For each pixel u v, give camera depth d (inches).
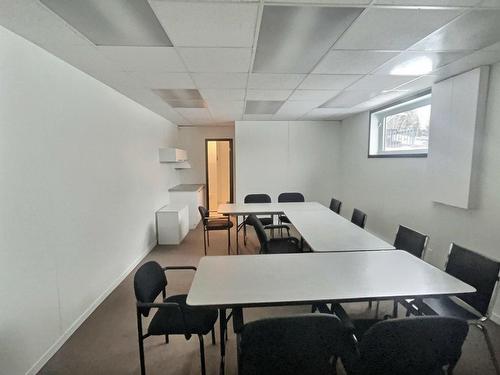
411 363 49.2
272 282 67.1
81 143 101.1
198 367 77.2
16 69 71.5
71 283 93.2
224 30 70.8
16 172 71.0
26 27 68.3
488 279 71.0
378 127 186.4
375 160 182.1
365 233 111.9
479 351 82.3
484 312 70.8
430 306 77.4
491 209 99.4
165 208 199.8
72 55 86.4
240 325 57.2
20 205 72.1
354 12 63.2
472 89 102.0
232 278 69.4
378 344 46.7
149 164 179.5
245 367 49.4
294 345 47.5
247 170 237.9
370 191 189.8
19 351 70.9
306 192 243.8
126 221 141.1
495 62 96.0
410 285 65.4
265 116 213.8
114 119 128.4
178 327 68.6
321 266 77.1
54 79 86.2
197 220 239.1
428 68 101.9
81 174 100.7
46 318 80.7
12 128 69.9
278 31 71.9
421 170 138.9
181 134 274.5
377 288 63.9
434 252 128.9
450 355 49.8
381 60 93.6
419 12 63.2
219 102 158.6
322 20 66.7
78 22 66.7
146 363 78.7
